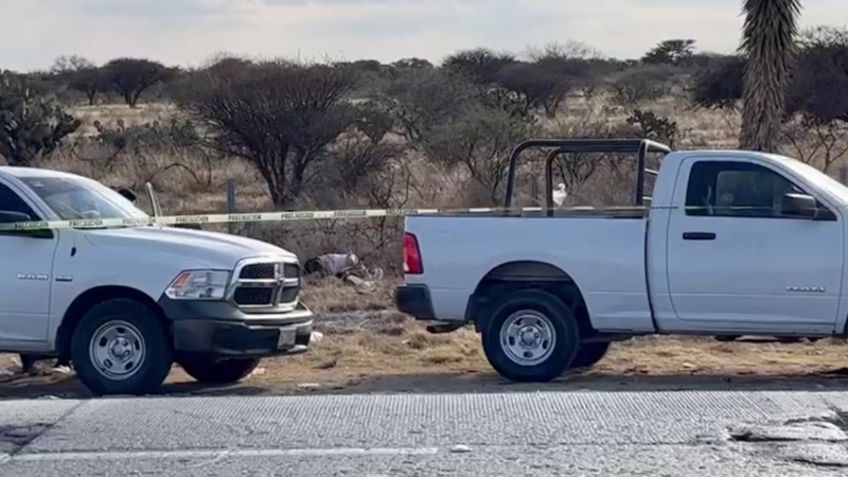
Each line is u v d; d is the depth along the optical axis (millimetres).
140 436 13742
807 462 12406
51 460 12820
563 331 19359
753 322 19094
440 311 19844
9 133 50938
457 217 19859
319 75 45781
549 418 14398
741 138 34500
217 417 14703
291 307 19406
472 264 19672
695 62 128625
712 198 19234
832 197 18984
